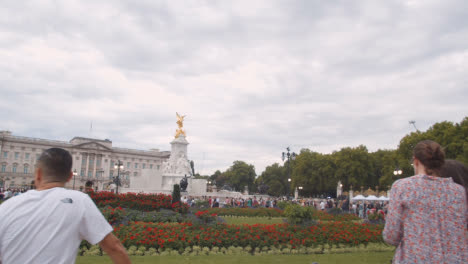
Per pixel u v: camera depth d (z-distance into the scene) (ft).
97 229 11.25
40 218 10.56
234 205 158.61
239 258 45.32
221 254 48.49
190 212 91.20
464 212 12.73
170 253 47.29
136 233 49.83
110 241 11.58
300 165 327.26
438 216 12.55
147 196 87.61
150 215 72.79
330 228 58.90
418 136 202.08
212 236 51.96
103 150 444.14
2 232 10.42
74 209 11.03
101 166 440.86
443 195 12.79
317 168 321.11
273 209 122.52
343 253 51.72
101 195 81.97
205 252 48.83
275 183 392.68
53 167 11.97
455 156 172.55
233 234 53.57
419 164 14.47
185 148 223.30
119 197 83.20
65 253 10.60
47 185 11.82
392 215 13.07
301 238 54.08
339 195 252.21
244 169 442.50
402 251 12.91
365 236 56.49
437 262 11.96
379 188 298.76
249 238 52.26
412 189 13.01
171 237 49.96
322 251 52.60
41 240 10.34
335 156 305.53
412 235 12.57
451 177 14.69
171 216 73.56
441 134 185.98
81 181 420.36
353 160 285.23
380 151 326.44
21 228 10.37
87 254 43.93
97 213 11.57
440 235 12.32
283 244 52.42
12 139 399.44
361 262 44.06
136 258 43.52
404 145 213.25
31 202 10.93
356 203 151.74
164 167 221.25
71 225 10.83
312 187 321.11
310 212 61.62
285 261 43.75
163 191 187.42
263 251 51.19
